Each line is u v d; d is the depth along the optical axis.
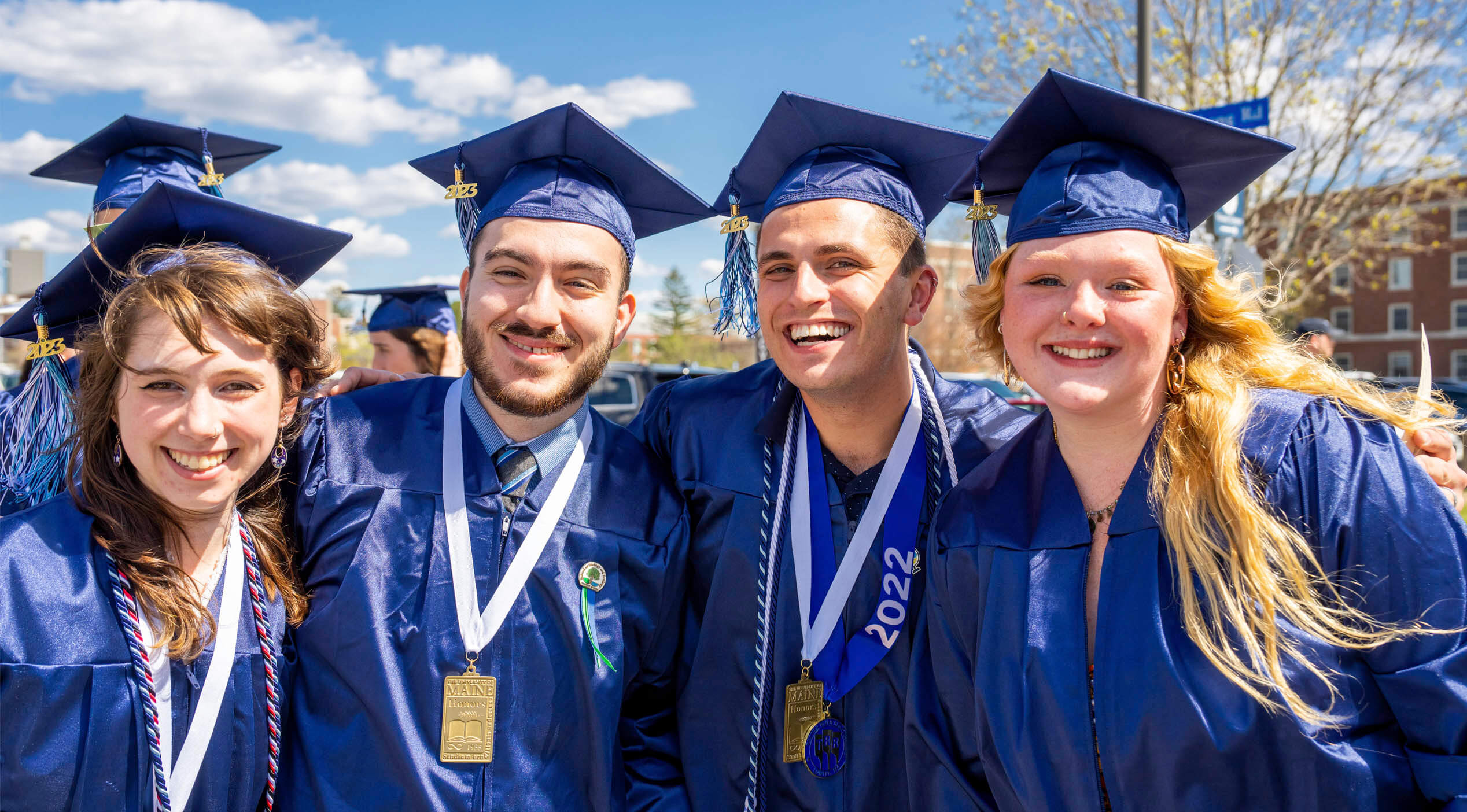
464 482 2.12
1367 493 1.60
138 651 1.71
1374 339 43.97
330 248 2.27
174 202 2.00
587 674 2.06
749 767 2.22
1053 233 1.73
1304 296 14.92
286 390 1.93
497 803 1.93
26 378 2.42
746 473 2.34
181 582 1.79
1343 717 1.57
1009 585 1.84
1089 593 1.81
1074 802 1.67
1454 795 1.48
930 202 2.44
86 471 1.81
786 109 2.25
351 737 1.92
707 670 2.29
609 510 2.23
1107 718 1.65
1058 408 1.76
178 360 1.70
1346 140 14.19
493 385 2.05
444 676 1.97
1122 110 1.79
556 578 2.09
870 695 2.20
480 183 2.38
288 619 1.98
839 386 2.13
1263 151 1.84
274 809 1.92
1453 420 1.80
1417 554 1.55
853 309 2.10
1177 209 1.82
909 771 2.07
